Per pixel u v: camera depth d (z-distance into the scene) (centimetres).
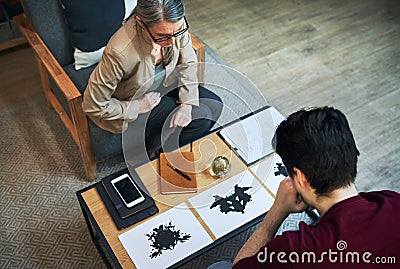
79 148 200
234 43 282
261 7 313
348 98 246
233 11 309
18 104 242
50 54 190
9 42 269
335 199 104
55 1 198
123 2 201
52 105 232
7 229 189
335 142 101
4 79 256
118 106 179
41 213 195
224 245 183
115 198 157
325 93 249
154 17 143
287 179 136
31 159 215
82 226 190
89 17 195
